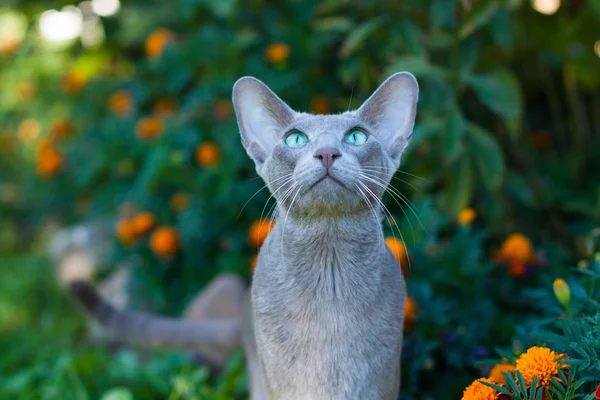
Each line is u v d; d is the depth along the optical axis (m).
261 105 0.90
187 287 1.37
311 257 0.82
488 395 0.80
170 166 1.32
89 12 1.71
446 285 1.10
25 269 1.80
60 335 1.48
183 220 1.32
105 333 1.41
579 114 1.41
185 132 1.34
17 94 1.92
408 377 1.01
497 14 1.17
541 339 0.85
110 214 1.64
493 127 1.35
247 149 0.90
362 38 1.19
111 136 1.45
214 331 1.15
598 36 1.31
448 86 1.18
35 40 1.97
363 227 0.82
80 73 1.68
